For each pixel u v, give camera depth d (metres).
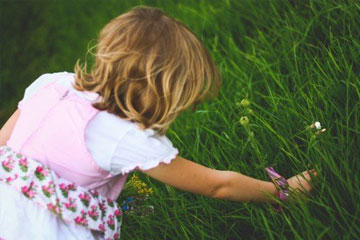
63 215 1.46
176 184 1.52
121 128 1.46
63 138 1.47
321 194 1.60
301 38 2.35
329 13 2.23
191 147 2.23
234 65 2.49
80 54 3.64
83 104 1.49
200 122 2.37
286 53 2.32
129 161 1.45
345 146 1.72
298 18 2.39
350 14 2.11
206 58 1.50
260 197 1.63
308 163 1.82
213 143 2.09
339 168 1.69
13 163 1.50
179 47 1.44
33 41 3.93
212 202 1.92
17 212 1.47
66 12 4.09
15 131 1.55
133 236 1.98
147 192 1.90
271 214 1.75
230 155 2.00
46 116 1.51
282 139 1.79
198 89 1.48
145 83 1.44
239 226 1.86
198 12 3.10
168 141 1.50
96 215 1.50
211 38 2.91
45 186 1.46
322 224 1.58
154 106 1.46
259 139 2.01
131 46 1.43
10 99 3.61
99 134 1.46
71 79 1.60
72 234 1.49
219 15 2.95
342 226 1.56
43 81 1.63
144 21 1.46
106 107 1.48
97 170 1.46
